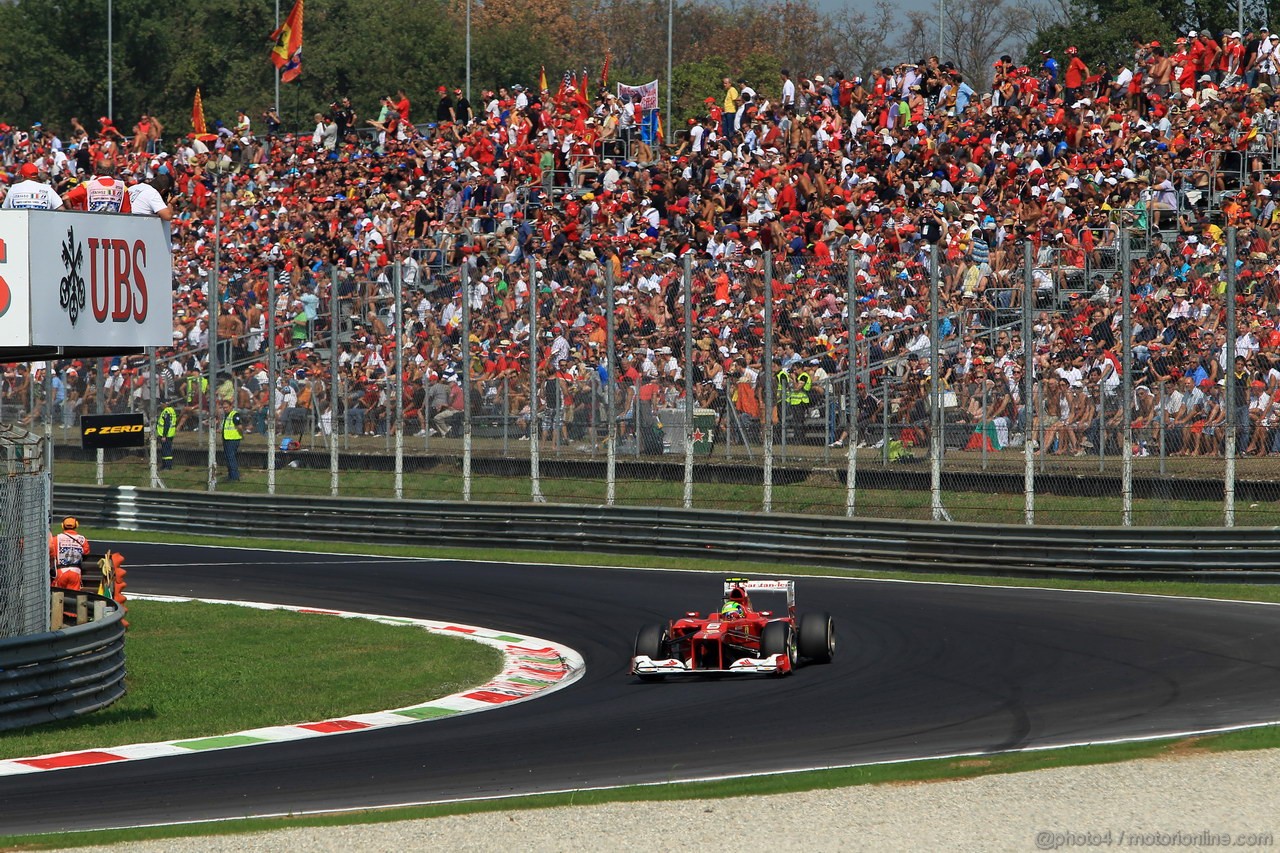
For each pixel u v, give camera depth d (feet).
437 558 274.16
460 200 398.62
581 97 443.32
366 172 438.40
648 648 165.27
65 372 350.84
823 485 261.03
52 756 131.95
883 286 256.52
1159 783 106.42
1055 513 236.63
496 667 178.09
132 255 145.59
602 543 271.08
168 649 189.98
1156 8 545.85
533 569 258.16
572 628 203.21
